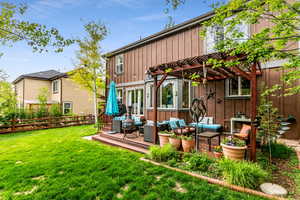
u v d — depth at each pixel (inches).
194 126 251.9
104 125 372.2
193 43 291.0
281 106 205.8
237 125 243.1
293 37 111.8
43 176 130.9
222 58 144.0
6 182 121.2
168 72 184.2
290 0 164.2
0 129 375.6
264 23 216.2
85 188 110.0
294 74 134.6
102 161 159.6
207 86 279.6
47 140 276.7
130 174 129.9
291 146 169.5
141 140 222.8
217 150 146.9
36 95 660.1
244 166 109.2
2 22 154.0
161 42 343.3
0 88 473.1
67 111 639.1
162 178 121.2
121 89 435.2
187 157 148.1
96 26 435.2
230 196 95.5
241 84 243.0
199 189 104.0
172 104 301.4
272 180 111.6
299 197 92.8
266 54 116.7
